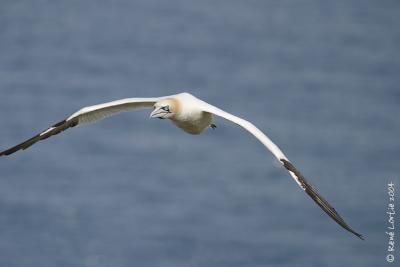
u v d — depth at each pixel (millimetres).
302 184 12766
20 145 15078
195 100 14711
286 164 12914
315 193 12719
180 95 14898
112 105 14922
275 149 13078
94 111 15070
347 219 31766
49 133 15117
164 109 14500
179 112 14602
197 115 14656
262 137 13234
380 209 32500
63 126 15102
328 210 12602
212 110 14289
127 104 15070
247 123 13516
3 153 15000
